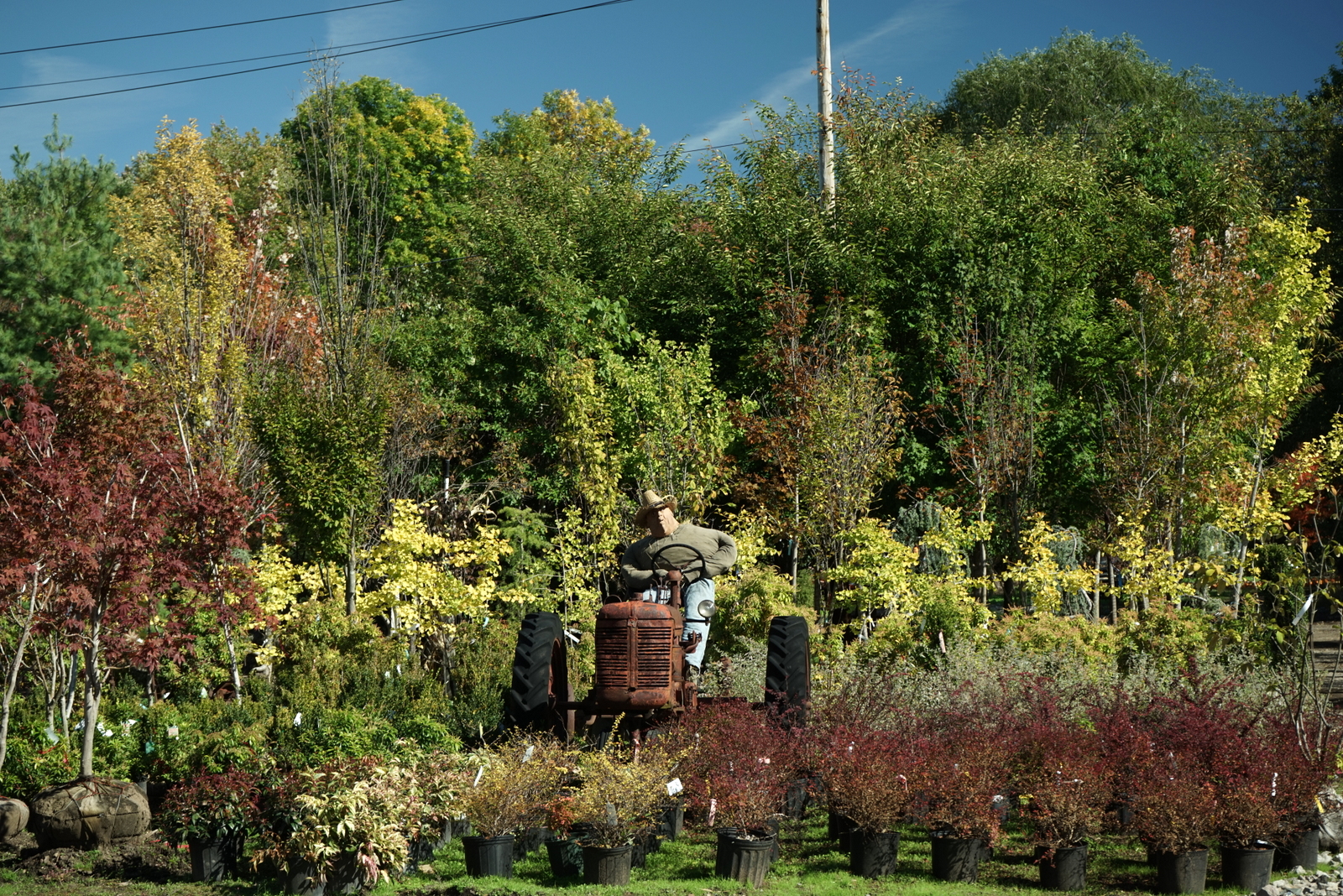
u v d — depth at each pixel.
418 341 16.62
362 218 16.72
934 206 16.73
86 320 16.80
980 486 14.80
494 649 11.41
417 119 30.64
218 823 6.79
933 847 6.53
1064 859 6.22
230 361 13.99
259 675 11.19
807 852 7.02
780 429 14.27
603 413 14.63
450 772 7.19
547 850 6.57
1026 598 14.20
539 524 14.50
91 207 20.44
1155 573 12.79
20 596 8.41
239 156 30.50
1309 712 7.73
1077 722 8.02
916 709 8.67
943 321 16.22
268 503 12.79
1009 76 31.77
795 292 15.59
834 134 19.67
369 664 10.40
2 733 8.14
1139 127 20.41
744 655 11.27
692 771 6.82
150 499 8.70
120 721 9.09
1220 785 6.55
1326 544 8.23
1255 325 15.16
